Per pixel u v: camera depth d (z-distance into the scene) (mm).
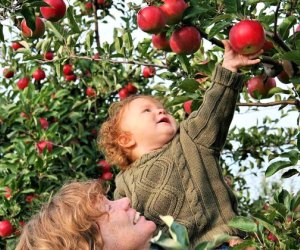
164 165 3146
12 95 6715
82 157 6145
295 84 3445
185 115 4883
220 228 3033
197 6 3141
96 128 6754
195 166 3098
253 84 3531
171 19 3195
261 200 6699
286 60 2986
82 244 2281
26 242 2365
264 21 3094
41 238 2316
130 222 2400
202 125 3090
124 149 3352
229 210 3082
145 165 3203
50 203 2422
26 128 6156
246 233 3094
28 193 5684
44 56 4906
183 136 3158
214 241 1739
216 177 3109
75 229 2303
